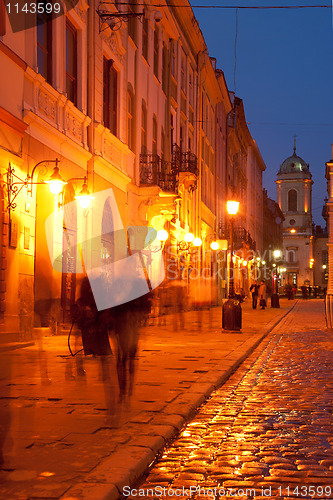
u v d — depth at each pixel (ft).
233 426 22.20
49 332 47.60
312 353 45.75
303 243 387.96
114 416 21.80
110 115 65.10
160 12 81.00
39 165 45.96
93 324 26.09
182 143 105.19
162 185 78.54
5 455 17.06
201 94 120.37
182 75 104.99
